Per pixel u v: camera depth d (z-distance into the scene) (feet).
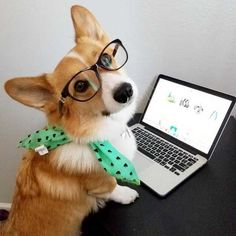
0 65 3.17
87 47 2.17
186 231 2.10
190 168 2.59
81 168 2.31
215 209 2.23
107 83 2.05
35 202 2.40
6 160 3.99
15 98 1.92
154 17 2.81
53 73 2.12
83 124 2.16
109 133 2.28
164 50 3.00
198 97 2.82
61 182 2.38
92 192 2.48
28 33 2.97
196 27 2.81
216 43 2.87
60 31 2.94
